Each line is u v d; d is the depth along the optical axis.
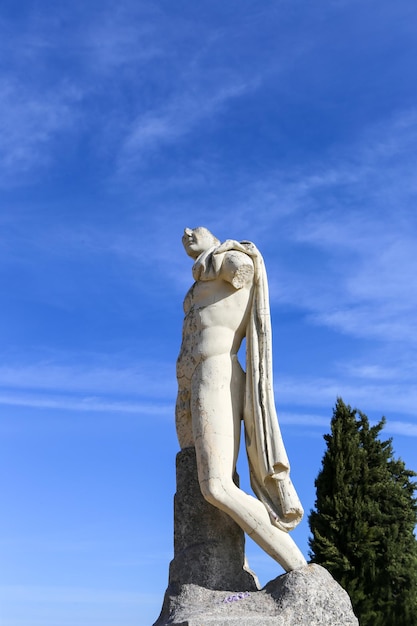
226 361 7.12
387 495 12.54
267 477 6.94
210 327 7.16
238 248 7.32
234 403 7.13
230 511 6.75
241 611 6.43
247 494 6.85
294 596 6.45
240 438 7.14
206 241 7.67
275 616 6.31
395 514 12.48
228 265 7.17
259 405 7.06
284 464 6.90
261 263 7.34
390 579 12.11
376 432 13.04
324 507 12.54
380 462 12.84
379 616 11.92
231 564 6.87
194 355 7.14
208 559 6.83
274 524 6.80
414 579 12.10
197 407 6.97
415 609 11.96
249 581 6.88
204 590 6.70
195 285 7.44
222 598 6.61
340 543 12.30
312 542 12.48
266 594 6.59
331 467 12.76
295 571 6.64
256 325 7.23
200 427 6.91
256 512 6.78
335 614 6.48
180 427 7.30
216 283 7.28
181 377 7.29
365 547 12.16
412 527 12.52
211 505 7.00
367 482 12.61
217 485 6.75
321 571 6.74
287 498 6.86
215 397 6.97
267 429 7.00
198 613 6.36
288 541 6.79
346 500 12.45
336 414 13.13
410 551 12.38
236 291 7.25
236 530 7.00
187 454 7.19
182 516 7.06
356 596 11.97
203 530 6.95
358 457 12.70
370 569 12.12
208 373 7.04
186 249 7.72
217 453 6.82
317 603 6.46
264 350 7.18
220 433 6.88
